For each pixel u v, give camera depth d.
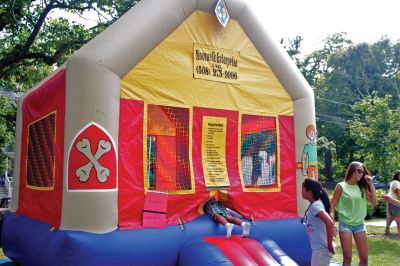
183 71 6.09
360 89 42.69
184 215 5.89
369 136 15.79
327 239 4.89
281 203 6.80
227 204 6.38
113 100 5.41
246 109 6.64
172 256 5.54
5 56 14.00
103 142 5.28
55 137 5.83
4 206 21.42
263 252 5.43
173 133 5.95
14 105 17.05
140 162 5.62
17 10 13.12
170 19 5.92
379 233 12.24
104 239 5.12
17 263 6.98
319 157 41.12
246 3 6.70
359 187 6.16
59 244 5.02
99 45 5.41
